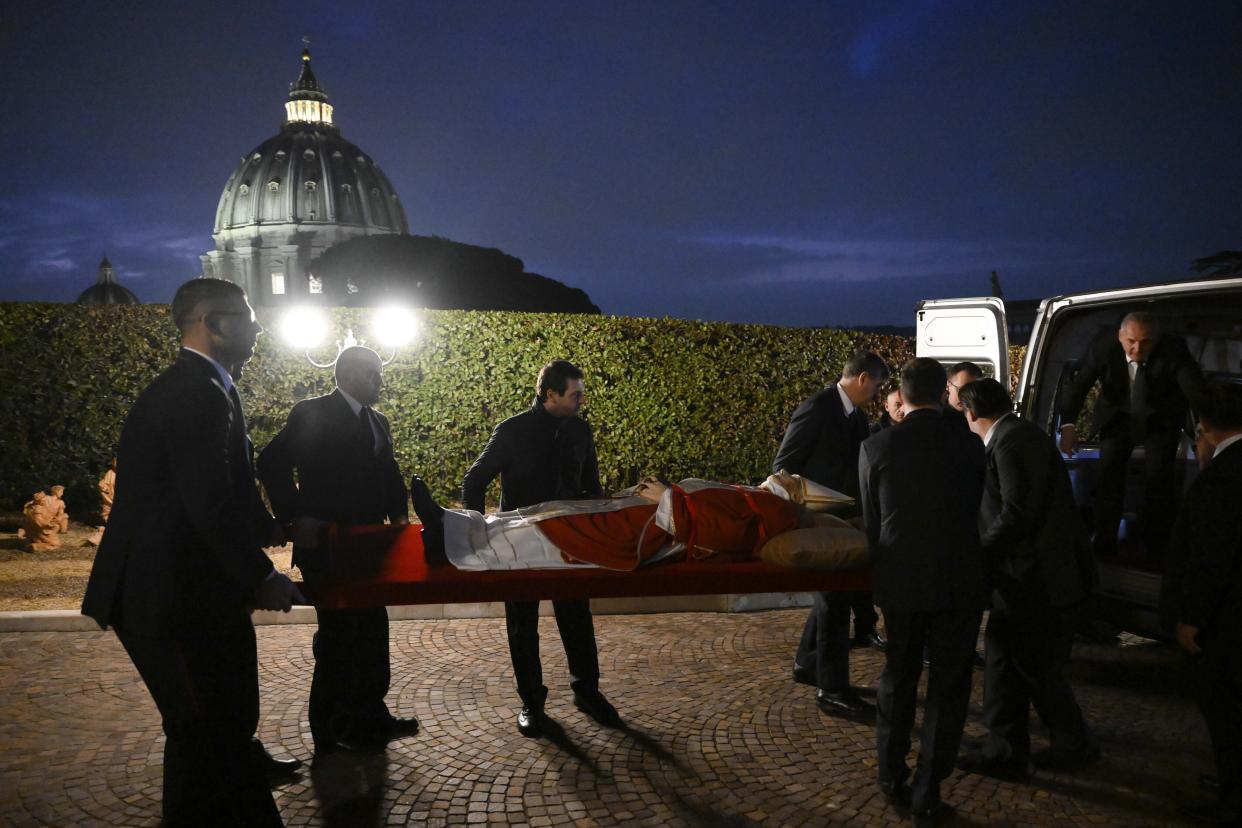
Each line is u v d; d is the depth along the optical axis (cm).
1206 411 304
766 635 517
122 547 250
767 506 337
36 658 470
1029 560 321
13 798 320
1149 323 463
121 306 839
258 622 532
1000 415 340
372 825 302
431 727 385
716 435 984
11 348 812
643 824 303
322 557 307
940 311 605
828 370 1034
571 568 312
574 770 343
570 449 398
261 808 272
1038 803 316
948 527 288
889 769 311
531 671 378
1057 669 327
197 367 258
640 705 410
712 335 970
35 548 706
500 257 4894
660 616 555
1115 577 430
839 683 397
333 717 356
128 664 462
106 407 843
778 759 353
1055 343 523
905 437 297
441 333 891
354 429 360
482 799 320
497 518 342
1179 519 301
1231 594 288
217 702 261
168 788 260
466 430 912
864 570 314
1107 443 500
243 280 13062
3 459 825
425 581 292
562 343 921
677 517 324
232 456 276
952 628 291
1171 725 386
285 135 13425
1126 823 302
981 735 373
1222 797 298
